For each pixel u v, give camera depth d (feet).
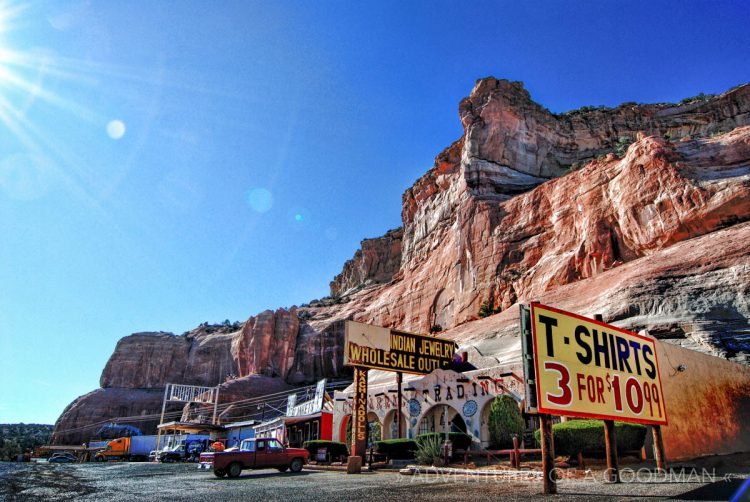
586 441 52.11
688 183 144.97
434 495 35.32
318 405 126.21
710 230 135.95
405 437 89.61
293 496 38.40
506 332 121.70
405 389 90.68
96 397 346.74
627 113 286.25
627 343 42.65
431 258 292.40
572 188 195.72
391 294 314.14
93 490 48.49
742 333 82.17
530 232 206.39
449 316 239.09
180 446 158.10
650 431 51.13
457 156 335.26
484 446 75.15
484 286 209.87
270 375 352.08
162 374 390.42
